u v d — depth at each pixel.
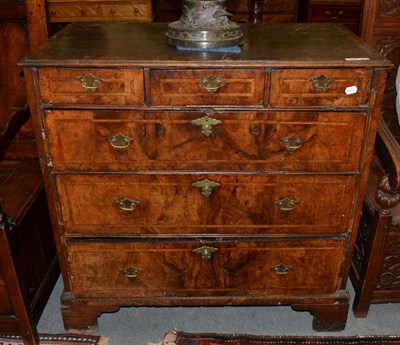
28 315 1.71
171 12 3.79
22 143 2.03
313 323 1.83
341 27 1.80
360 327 1.86
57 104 1.41
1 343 1.78
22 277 1.67
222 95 1.41
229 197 1.57
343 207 1.59
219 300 1.76
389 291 1.85
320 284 1.74
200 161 1.51
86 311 1.78
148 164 1.51
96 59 1.36
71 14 3.17
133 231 1.62
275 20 3.93
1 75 1.95
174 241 1.64
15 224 1.61
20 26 1.88
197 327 1.87
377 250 1.73
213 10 1.46
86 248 1.65
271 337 1.81
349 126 1.46
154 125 1.45
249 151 1.49
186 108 1.42
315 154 1.50
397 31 1.93
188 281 1.72
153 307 1.96
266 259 1.69
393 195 1.63
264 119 1.44
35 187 1.83
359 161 1.51
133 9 3.20
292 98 1.41
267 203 1.58
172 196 1.56
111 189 1.55
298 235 1.64
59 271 2.12
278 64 1.35
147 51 1.45
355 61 1.37
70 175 1.53
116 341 1.80
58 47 1.49
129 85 1.39
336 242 1.66
